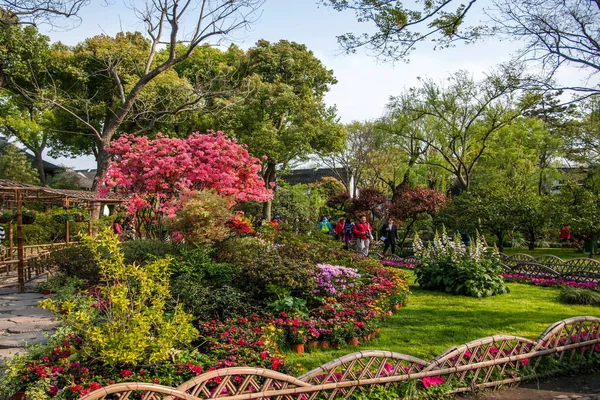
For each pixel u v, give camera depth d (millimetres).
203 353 5324
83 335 5016
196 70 26812
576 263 12844
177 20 18172
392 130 25719
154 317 4777
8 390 4324
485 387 4836
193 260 8086
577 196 18094
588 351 5758
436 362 4758
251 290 7223
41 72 24031
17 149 34000
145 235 12633
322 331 6191
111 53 22594
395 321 7527
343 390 4355
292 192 30797
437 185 30219
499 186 19484
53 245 13992
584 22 10117
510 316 7898
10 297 9359
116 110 26016
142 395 4066
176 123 23703
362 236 16312
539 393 4785
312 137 26141
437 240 10977
